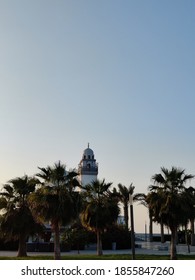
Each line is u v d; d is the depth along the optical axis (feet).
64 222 98.53
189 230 226.58
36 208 98.89
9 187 119.44
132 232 71.20
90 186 130.41
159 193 107.55
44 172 102.47
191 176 109.40
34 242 159.84
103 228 125.90
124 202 206.18
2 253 147.13
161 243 222.89
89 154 339.36
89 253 147.84
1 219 117.08
